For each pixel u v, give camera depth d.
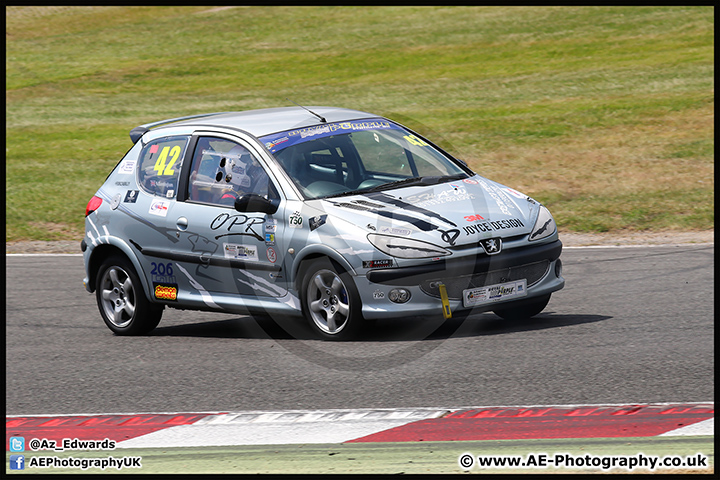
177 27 96.12
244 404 15.13
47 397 16.27
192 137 21.19
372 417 14.08
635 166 43.12
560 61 71.19
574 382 15.24
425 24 89.69
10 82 74.75
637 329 18.78
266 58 80.81
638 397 14.30
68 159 51.41
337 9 100.06
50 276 28.84
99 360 18.84
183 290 20.59
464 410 14.16
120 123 60.44
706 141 46.28
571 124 52.41
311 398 15.22
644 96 57.31
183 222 20.36
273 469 12.25
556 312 20.97
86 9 107.12
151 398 15.84
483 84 66.06
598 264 26.81
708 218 33.53
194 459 12.80
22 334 21.64
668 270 25.20
